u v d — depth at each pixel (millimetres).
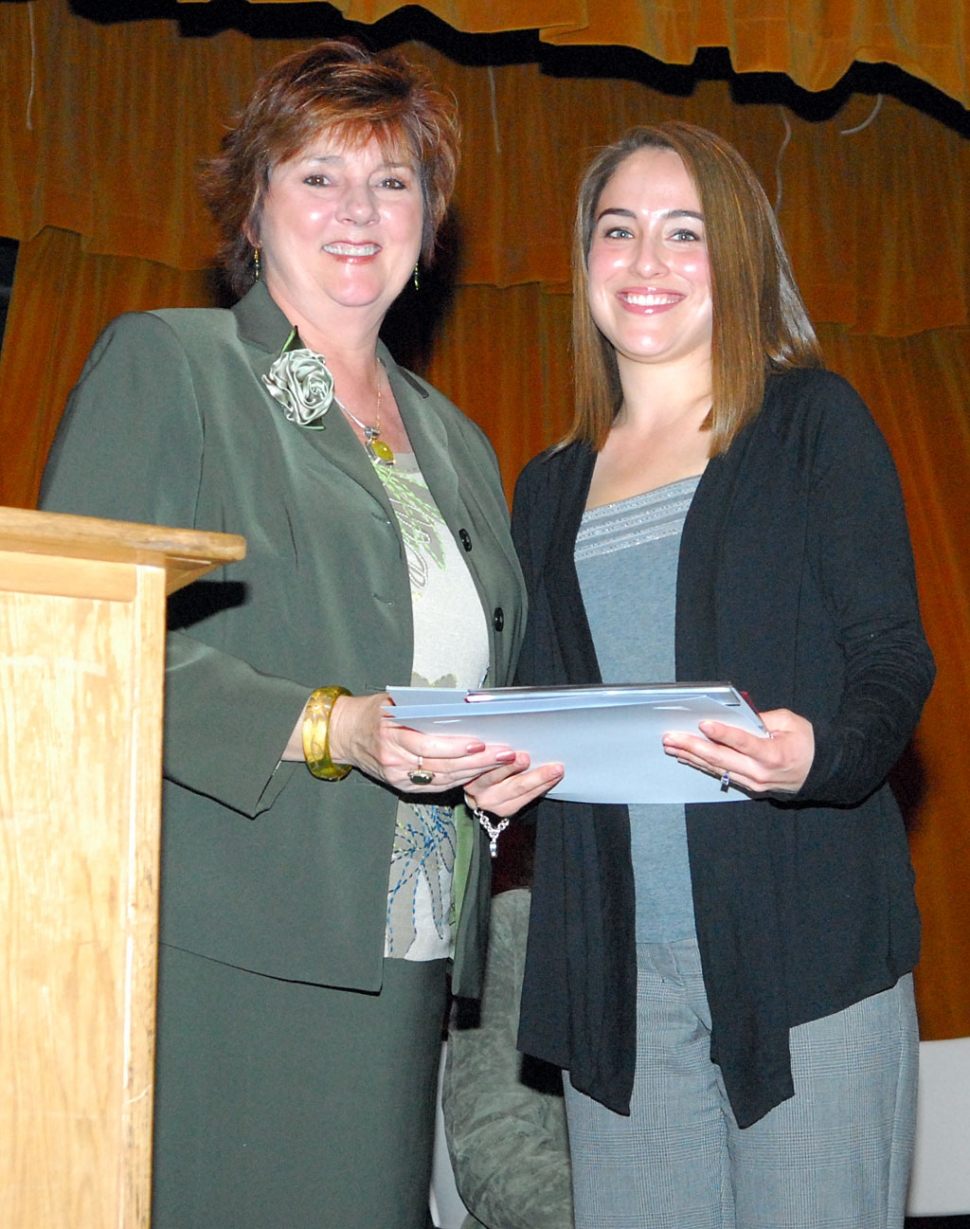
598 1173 1681
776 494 1628
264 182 1722
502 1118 2623
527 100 4867
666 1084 1648
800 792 1432
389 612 1566
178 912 1464
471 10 3115
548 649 1783
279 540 1521
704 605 1608
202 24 4535
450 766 1374
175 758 1408
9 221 4285
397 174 1734
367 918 1489
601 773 1495
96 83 4434
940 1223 3400
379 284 1727
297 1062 1477
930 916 5066
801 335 1772
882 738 1460
